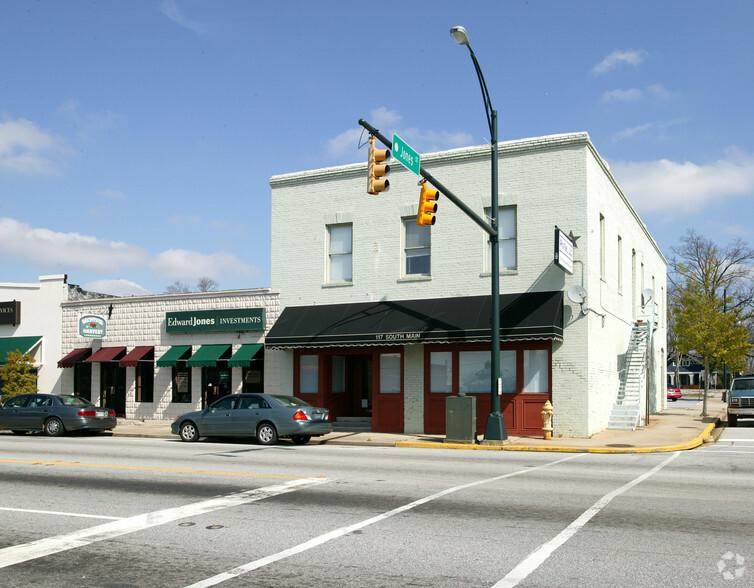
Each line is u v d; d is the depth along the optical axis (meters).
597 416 21.67
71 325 29.50
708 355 32.28
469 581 6.24
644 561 6.79
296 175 25.41
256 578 6.38
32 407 23.27
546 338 19.89
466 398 19.17
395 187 23.77
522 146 21.92
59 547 7.48
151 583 6.26
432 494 10.38
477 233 22.44
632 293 29.41
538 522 8.47
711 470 13.30
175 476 12.27
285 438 20.97
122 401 28.22
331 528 8.23
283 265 25.41
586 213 21.00
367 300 23.81
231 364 25.00
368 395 25.36
